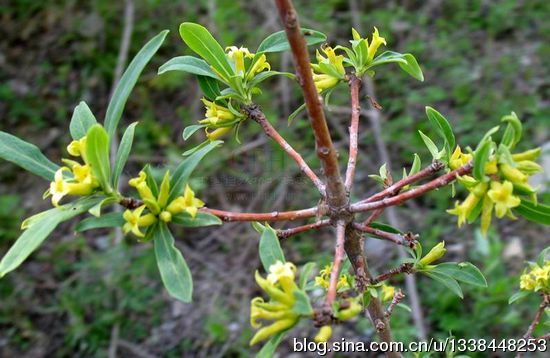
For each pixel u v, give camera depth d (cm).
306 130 67
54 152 73
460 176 20
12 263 18
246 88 24
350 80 25
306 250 59
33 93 78
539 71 73
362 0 82
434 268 24
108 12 82
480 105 69
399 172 64
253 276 59
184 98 74
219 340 55
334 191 21
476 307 51
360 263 23
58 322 59
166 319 58
